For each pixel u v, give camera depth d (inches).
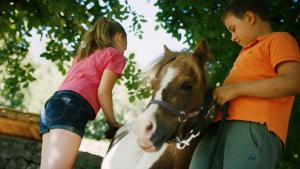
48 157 132.0
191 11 278.5
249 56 117.0
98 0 296.8
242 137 112.5
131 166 126.4
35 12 308.5
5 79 354.3
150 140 108.5
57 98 137.4
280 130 113.3
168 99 112.7
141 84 120.8
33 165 208.1
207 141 121.7
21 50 356.8
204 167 119.0
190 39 276.2
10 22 322.3
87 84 140.3
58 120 133.9
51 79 1027.9
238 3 119.7
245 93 112.4
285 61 110.6
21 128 210.1
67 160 132.8
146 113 111.3
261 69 114.7
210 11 256.5
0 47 356.5
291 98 117.6
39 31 327.9
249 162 110.3
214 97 116.8
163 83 114.2
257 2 119.3
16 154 209.0
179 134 114.2
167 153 121.8
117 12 296.2
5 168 208.1
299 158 258.2
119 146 136.0
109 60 142.7
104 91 139.9
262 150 110.4
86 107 138.2
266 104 112.3
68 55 329.4
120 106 892.0
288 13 253.1
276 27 247.9
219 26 251.4
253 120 112.0
